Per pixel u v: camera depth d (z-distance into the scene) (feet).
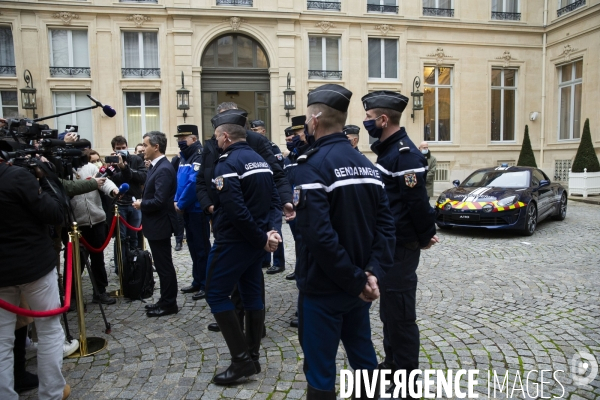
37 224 8.88
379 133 9.46
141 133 50.01
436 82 57.52
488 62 58.29
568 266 19.85
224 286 10.44
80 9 46.62
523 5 58.70
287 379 10.53
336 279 6.82
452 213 27.96
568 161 56.90
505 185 29.66
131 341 12.84
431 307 15.10
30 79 45.93
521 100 60.08
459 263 20.93
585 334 12.60
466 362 11.14
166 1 48.14
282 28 50.85
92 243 16.06
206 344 12.58
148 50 49.57
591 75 53.21
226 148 11.05
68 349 11.91
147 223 14.61
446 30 56.29
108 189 16.12
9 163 8.56
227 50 51.39
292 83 51.62
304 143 17.31
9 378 8.67
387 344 9.94
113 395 9.91
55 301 9.30
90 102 48.39
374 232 7.55
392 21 53.78
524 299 15.65
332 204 6.98
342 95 7.36
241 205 10.07
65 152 11.94
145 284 16.72
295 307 15.47
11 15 45.27
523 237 26.99
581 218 34.06
